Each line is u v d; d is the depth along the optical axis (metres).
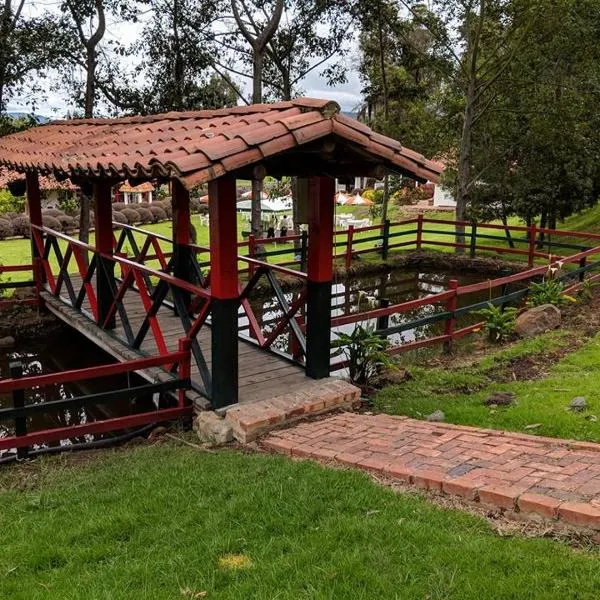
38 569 3.10
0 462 4.98
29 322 9.70
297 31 14.73
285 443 4.76
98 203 7.34
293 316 6.38
